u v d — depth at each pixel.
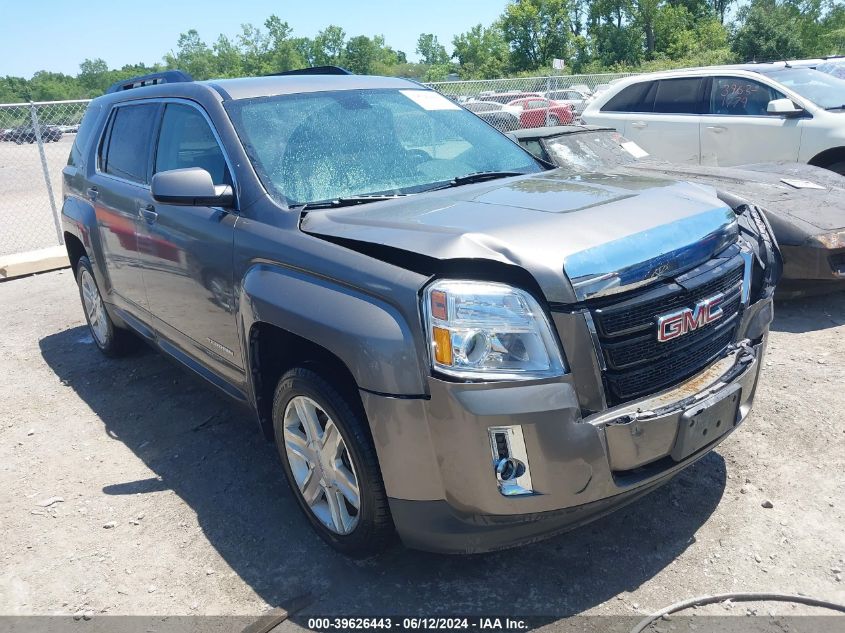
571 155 6.75
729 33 60.78
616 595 2.76
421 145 3.84
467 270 2.53
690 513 3.23
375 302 2.60
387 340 2.51
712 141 8.90
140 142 4.43
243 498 3.59
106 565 3.12
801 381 4.47
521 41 63.06
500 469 2.45
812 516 3.16
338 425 2.77
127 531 3.37
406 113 3.99
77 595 2.94
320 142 3.60
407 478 2.57
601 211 2.81
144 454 4.12
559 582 2.85
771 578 2.79
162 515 3.48
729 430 2.91
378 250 2.72
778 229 5.55
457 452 2.45
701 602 2.69
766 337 3.28
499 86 15.23
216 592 2.91
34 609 2.87
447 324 2.44
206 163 3.69
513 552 3.05
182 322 3.98
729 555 2.94
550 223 2.69
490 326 2.44
